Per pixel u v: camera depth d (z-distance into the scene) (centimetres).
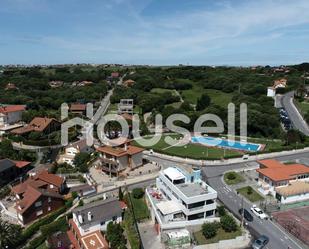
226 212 6456
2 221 6216
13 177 8919
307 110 15738
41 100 16912
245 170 8931
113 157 8812
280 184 7356
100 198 7412
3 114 13688
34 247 5725
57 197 7156
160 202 6378
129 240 5584
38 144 11431
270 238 5684
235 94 18062
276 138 12244
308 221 6234
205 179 8344
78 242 5662
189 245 5431
